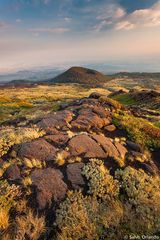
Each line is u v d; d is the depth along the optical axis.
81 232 7.75
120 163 11.20
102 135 14.48
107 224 8.01
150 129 15.75
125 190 9.80
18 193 9.06
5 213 8.14
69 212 8.34
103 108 18.33
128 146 13.59
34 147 11.55
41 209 8.59
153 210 8.69
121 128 15.82
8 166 10.50
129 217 8.31
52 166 10.65
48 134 13.49
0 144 12.05
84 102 20.62
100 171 10.28
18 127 15.47
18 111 37.38
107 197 9.23
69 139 12.63
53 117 15.86
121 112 19.12
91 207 8.62
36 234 7.64
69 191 9.23
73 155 11.47
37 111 25.73
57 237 7.55
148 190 9.80
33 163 10.58
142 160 12.20
